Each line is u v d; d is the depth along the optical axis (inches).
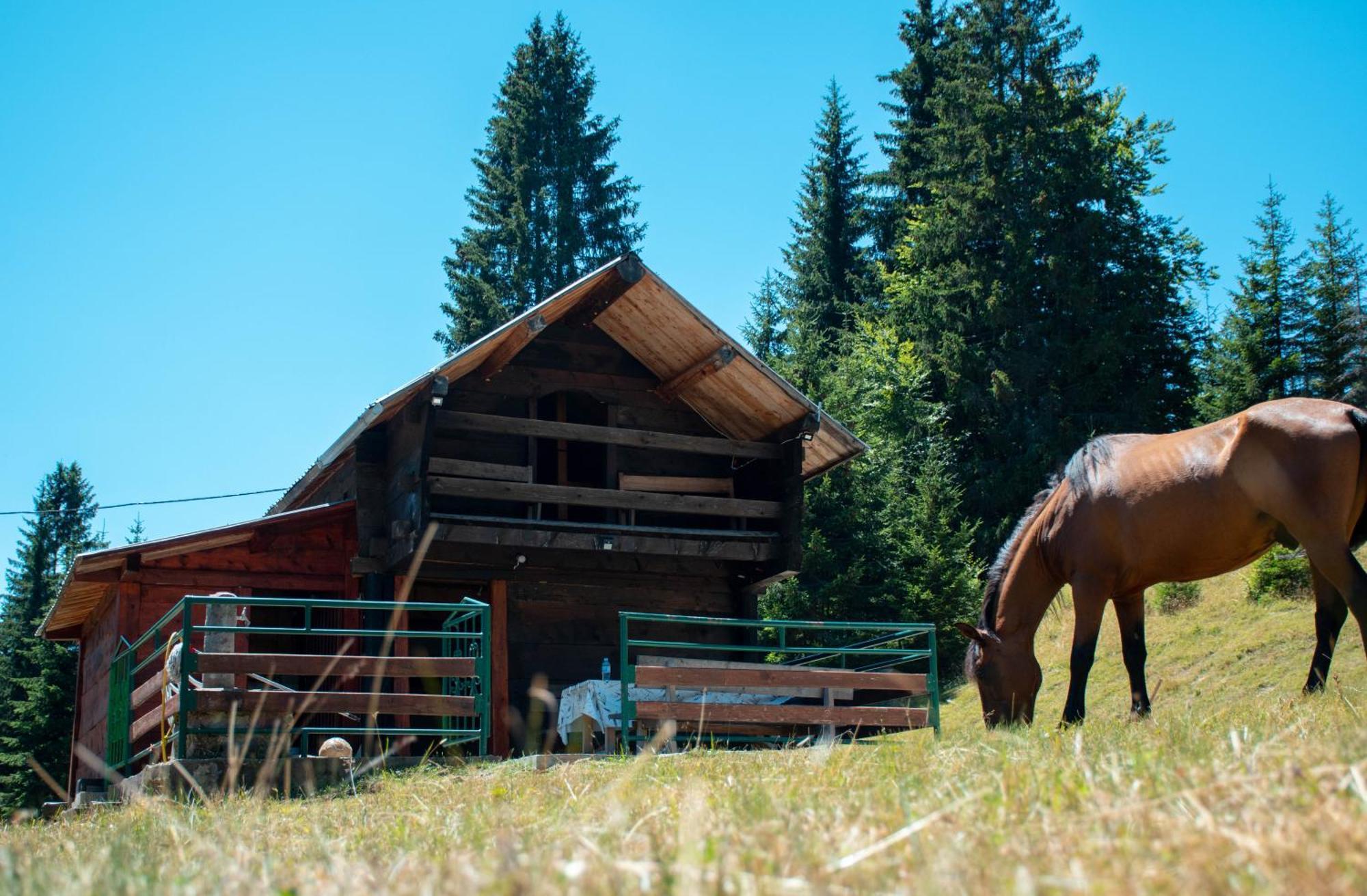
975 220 1566.2
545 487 600.4
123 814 315.6
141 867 159.8
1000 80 1649.9
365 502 613.0
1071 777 174.7
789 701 555.8
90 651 753.6
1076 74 1672.0
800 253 1884.8
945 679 1021.8
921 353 1565.0
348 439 577.3
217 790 347.3
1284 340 1796.3
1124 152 1763.0
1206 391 1781.5
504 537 585.9
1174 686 717.3
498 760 425.7
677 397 673.0
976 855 122.1
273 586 632.4
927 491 1149.7
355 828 238.1
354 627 636.7
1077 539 395.5
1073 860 112.9
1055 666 837.8
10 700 1492.4
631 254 590.2
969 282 1540.4
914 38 1947.6
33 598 1879.9
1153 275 1534.2
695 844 130.5
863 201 1900.8
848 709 488.1
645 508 621.9
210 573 621.9
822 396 1363.2
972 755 226.2
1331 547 332.2
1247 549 362.3
